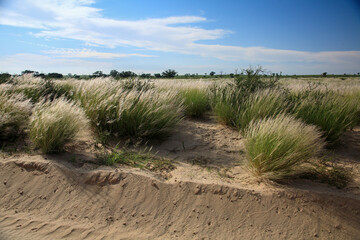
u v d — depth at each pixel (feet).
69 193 11.39
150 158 14.96
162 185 11.63
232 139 18.43
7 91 20.12
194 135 19.10
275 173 12.25
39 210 10.61
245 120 18.74
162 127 17.79
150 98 18.54
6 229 9.35
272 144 12.44
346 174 13.10
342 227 9.85
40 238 9.02
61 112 15.03
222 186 11.39
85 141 16.74
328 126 16.76
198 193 11.27
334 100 19.49
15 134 16.37
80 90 21.56
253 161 12.96
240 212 10.44
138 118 17.47
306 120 17.51
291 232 9.66
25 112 17.24
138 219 10.28
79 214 10.43
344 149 16.72
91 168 13.00
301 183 12.25
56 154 14.40
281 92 21.34
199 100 24.77
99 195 11.32
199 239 9.41
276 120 13.76
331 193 11.07
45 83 26.14
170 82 33.99
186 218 10.32
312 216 10.17
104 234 9.46
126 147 16.33
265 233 9.65
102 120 17.52
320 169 13.66
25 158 13.37
